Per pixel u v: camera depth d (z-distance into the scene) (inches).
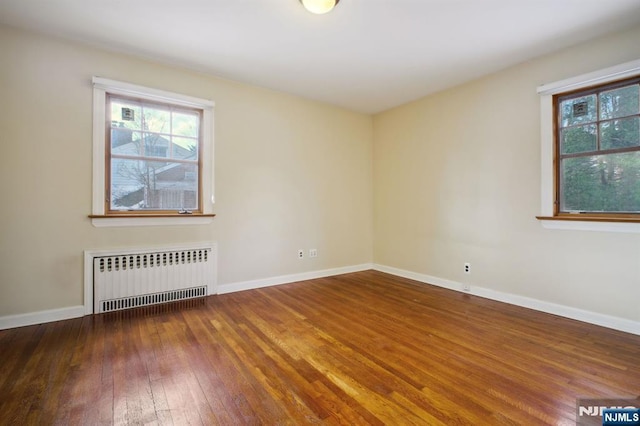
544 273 115.6
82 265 109.1
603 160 103.1
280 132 154.9
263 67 126.3
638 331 94.4
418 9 88.0
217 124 136.3
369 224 193.0
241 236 143.6
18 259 99.2
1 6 87.0
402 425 55.9
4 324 97.0
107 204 115.0
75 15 91.6
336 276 174.4
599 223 101.2
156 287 121.5
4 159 97.0
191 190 132.4
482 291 135.4
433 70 128.2
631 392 65.6
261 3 85.9
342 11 89.0
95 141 110.6
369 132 192.4
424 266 161.5
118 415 58.2
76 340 89.5
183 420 57.0
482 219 135.3
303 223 164.1
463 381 69.9
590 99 105.7
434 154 155.7
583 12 88.7
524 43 106.4
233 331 96.9
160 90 121.4
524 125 120.3
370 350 84.7
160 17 92.6
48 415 57.9
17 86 98.5
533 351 84.2
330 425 55.9
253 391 65.9
